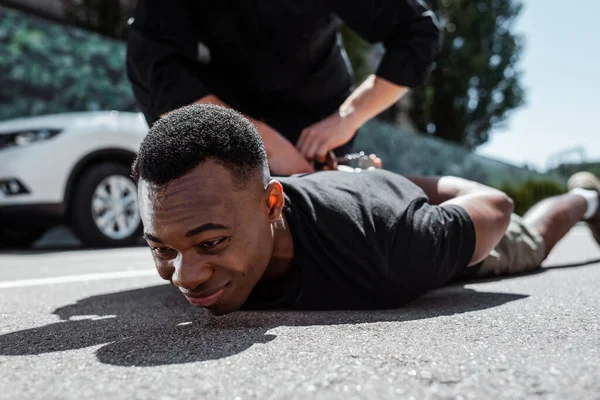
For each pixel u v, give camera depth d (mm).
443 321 1268
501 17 15266
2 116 6801
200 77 2123
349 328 1199
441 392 754
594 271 2320
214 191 1119
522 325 1194
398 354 955
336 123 2002
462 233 1542
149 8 1968
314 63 2180
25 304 1768
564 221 2484
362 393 761
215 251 1148
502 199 1711
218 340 1111
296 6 1991
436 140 12148
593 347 979
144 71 2000
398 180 1617
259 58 2119
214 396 769
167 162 1102
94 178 4543
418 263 1451
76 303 1782
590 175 2748
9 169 4234
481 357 920
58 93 7316
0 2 9203
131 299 1860
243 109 2199
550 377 797
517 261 2227
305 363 913
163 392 791
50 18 10008
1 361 1008
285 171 1851
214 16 2053
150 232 1131
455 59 14180
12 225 4465
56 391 815
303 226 1401
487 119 15328
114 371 908
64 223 4535
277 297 1452
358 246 1398
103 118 4707
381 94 2078
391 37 2127
